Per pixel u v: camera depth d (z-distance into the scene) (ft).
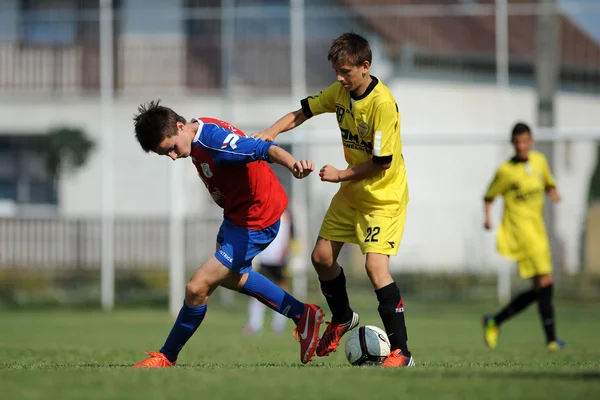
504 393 43.29
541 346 111.45
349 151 68.18
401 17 211.61
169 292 191.93
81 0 223.71
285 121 69.31
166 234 194.90
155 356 65.51
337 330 70.79
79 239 195.93
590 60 217.97
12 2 222.07
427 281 187.42
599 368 59.00
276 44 206.18
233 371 54.75
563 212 186.19
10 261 196.75
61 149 214.90
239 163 60.90
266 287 66.59
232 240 64.34
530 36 222.07
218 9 200.95
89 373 53.21
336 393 43.60
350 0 203.82
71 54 220.84
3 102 222.89
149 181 211.00
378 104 64.44
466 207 188.75
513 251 109.81
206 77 211.61
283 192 66.85
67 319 171.94
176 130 61.21
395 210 66.69
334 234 68.49
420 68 217.97
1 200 223.92
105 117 188.14
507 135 179.11
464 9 196.13
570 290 182.29
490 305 185.37
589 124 219.00
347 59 63.46
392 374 52.03
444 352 96.07
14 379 49.37
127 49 214.48
